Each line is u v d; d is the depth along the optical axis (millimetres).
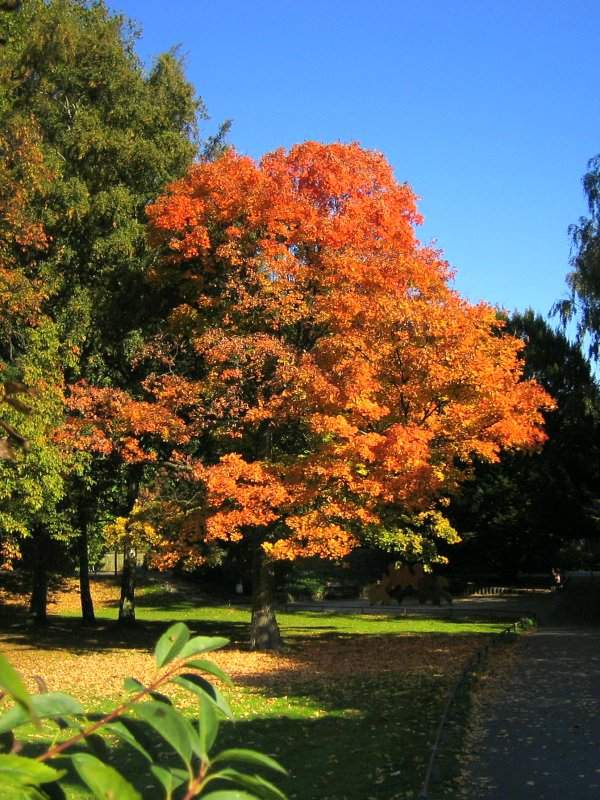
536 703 12414
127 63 24797
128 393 20969
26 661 20250
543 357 36281
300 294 19156
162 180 23656
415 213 20203
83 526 26672
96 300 22141
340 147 19953
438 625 29641
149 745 2236
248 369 19016
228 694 14469
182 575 47906
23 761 1741
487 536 41000
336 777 8609
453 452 18062
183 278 21359
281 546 18219
